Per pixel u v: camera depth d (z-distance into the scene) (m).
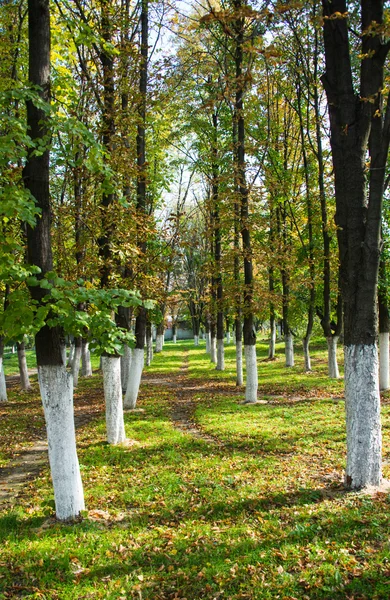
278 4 5.72
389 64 8.61
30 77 6.00
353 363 6.40
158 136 17.70
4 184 5.92
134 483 7.45
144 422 12.01
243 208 14.58
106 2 9.93
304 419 11.27
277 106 20.78
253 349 14.68
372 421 6.35
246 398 14.64
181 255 12.29
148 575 4.75
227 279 19.66
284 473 7.38
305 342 21.64
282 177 19.17
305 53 17.03
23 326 4.82
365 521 5.32
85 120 9.82
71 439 6.12
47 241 5.82
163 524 5.97
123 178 9.82
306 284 17.91
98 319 5.43
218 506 6.26
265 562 4.70
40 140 5.46
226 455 8.70
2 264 4.93
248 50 6.02
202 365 28.78
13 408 15.95
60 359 6.02
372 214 6.22
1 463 9.31
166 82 12.68
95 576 4.77
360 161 6.44
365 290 6.30
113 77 10.41
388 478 6.68
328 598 4.09
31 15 5.95
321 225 19.86
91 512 6.29
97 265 9.42
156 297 11.78
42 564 4.98
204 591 4.38
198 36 13.89
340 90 6.50
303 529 5.23
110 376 9.99
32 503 6.83
